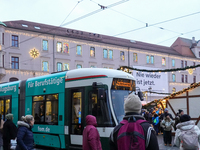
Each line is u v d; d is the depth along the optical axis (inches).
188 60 2225.6
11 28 1439.5
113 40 1865.2
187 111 657.6
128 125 112.0
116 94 372.8
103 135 355.9
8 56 1422.2
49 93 445.4
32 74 1483.8
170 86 2050.9
